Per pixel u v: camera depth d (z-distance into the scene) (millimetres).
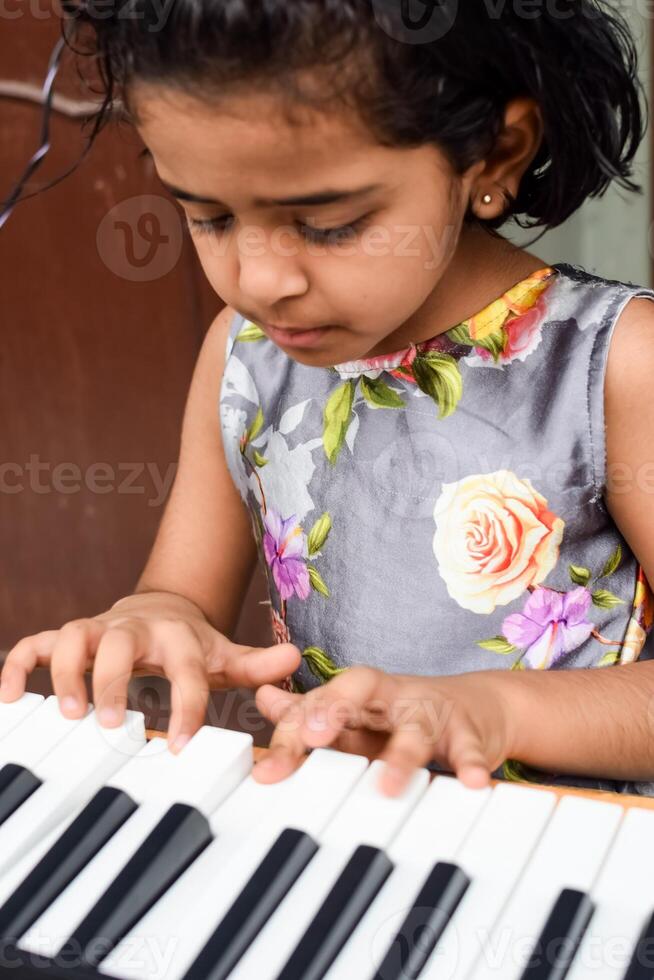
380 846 584
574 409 903
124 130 1326
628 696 794
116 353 1812
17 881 586
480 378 930
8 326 1845
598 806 597
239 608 1137
